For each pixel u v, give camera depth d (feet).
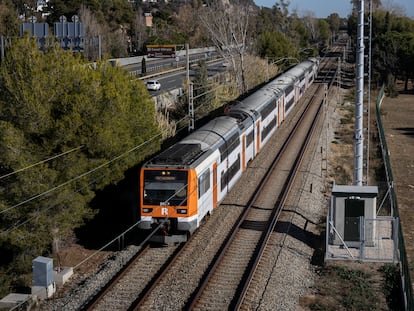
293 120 159.53
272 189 93.61
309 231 76.59
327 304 54.08
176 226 69.05
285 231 73.05
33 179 63.00
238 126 96.12
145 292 55.62
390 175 95.61
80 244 73.72
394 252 63.62
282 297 55.01
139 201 74.54
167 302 53.88
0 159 63.67
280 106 146.61
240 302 52.90
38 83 66.13
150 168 69.31
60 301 55.42
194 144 76.38
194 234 72.84
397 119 186.70
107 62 80.02
